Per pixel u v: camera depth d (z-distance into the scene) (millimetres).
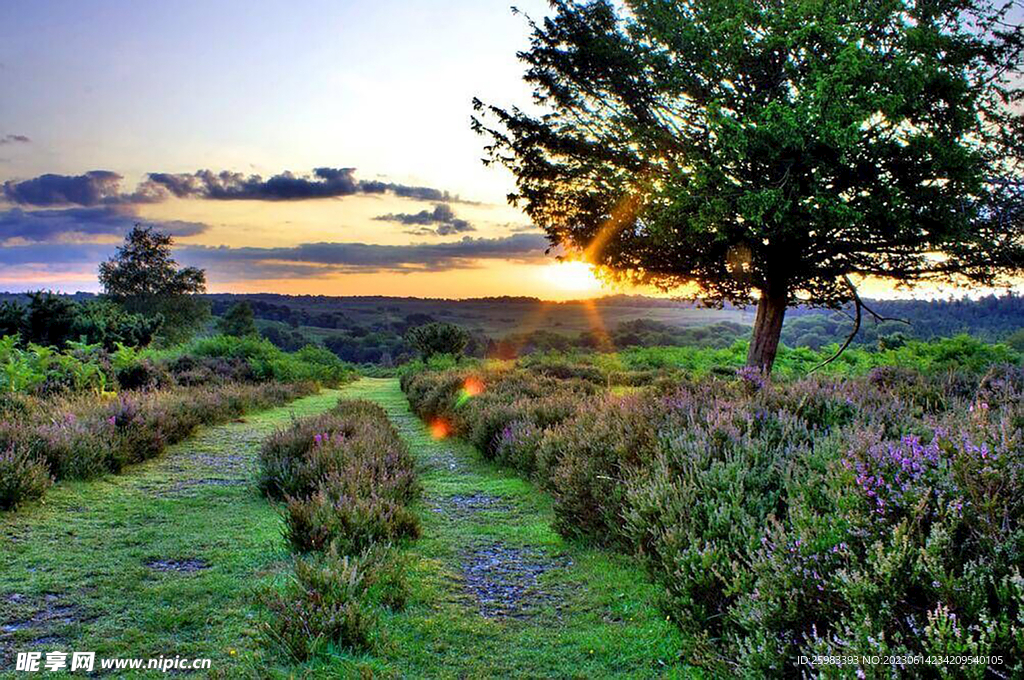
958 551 2879
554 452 7941
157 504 6711
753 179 12422
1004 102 13562
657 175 13523
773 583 3184
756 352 14641
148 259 66375
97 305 25438
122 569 4695
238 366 26359
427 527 6336
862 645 2467
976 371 13891
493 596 4547
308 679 3176
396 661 3465
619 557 5215
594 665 3469
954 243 12453
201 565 4883
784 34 12070
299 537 5195
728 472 4543
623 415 6961
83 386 13430
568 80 14961
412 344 44406
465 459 10812
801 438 5449
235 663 3312
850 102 10781
